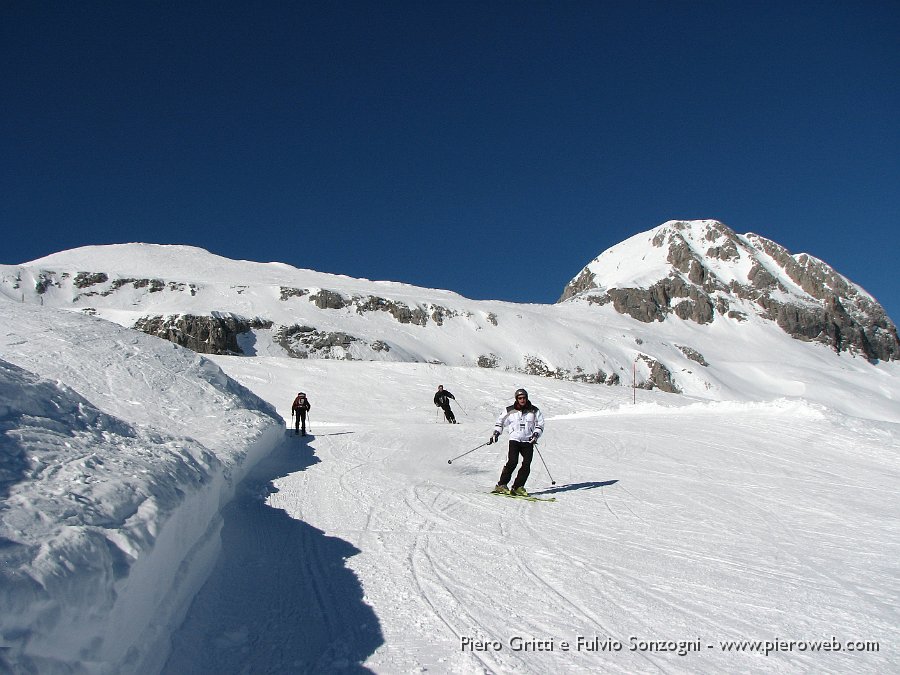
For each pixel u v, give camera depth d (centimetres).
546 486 859
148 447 477
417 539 578
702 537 595
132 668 273
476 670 325
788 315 15788
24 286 8638
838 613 412
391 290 13150
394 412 3006
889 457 1096
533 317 10919
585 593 443
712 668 334
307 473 948
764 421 1554
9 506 264
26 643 201
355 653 345
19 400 392
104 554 269
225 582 448
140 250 13888
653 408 2100
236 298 9219
